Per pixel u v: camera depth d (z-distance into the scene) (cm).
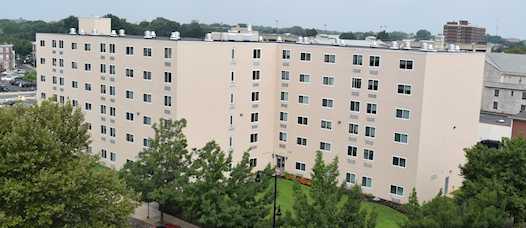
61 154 3066
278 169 6153
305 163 5981
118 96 5894
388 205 5238
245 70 5794
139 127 5722
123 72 5794
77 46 6275
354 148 5600
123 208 3148
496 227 3070
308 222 3045
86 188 3022
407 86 5178
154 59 5466
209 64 5481
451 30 16650
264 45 5931
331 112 5722
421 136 5150
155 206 4738
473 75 5772
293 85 5988
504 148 4053
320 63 5747
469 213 3050
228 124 5731
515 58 11588
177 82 5269
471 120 5866
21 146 2855
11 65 19725
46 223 2819
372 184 5497
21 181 2811
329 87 5709
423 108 5109
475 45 11950
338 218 3022
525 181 3856
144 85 5600
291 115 6044
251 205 3641
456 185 5778
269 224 3381
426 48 5809
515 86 10431
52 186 2825
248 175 3806
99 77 6075
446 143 5528
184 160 4300
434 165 5406
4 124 3002
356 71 5494
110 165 6100
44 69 6794
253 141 6012
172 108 5347
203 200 3628
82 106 6344
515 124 5822
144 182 4031
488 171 3984
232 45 5634
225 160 4253
